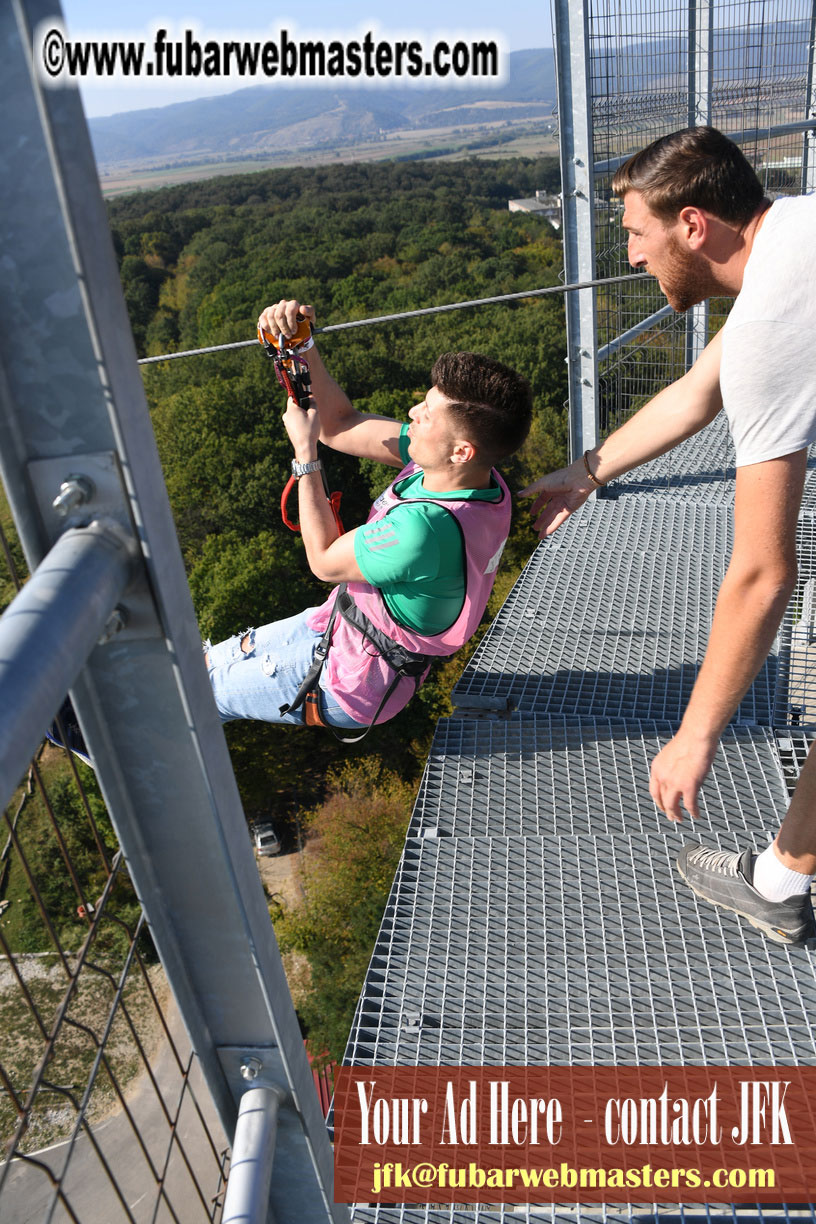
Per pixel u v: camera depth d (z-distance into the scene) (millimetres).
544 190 75312
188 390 37594
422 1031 1769
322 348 40000
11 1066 10586
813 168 5438
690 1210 1470
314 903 19797
